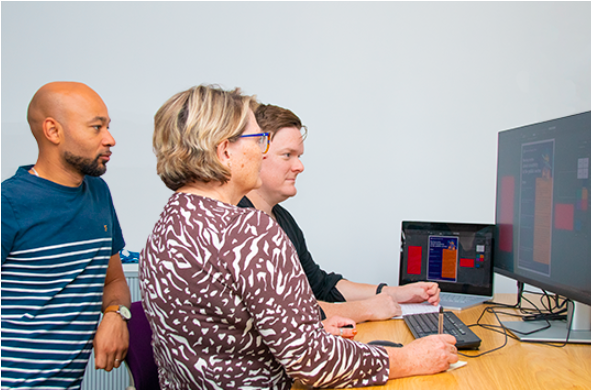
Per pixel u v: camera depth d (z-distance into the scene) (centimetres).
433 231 173
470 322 135
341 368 81
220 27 251
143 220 251
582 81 229
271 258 77
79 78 249
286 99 250
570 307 121
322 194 250
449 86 240
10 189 112
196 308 77
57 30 248
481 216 240
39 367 117
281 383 87
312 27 248
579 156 111
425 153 243
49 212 116
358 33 246
